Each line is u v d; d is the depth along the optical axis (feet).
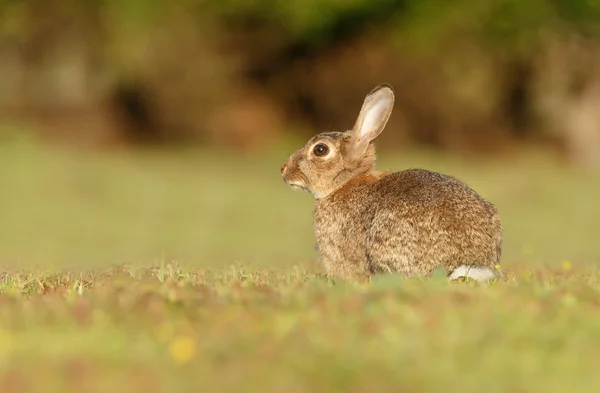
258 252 62.08
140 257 53.93
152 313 23.93
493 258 32.30
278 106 128.26
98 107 122.93
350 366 19.48
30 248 64.23
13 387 18.83
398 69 124.77
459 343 21.13
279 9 120.47
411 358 20.07
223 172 106.11
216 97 124.36
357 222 34.09
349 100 127.13
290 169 36.50
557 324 22.91
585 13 120.06
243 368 19.63
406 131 124.47
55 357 20.47
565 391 18.79
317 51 128.26
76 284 30.63
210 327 22.70
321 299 24.99
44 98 121.49
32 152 107.24
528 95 126.41
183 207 86.69
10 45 120.06
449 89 123.54
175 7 119.34
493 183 99.04
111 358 20.43
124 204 86.94
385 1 123.03
